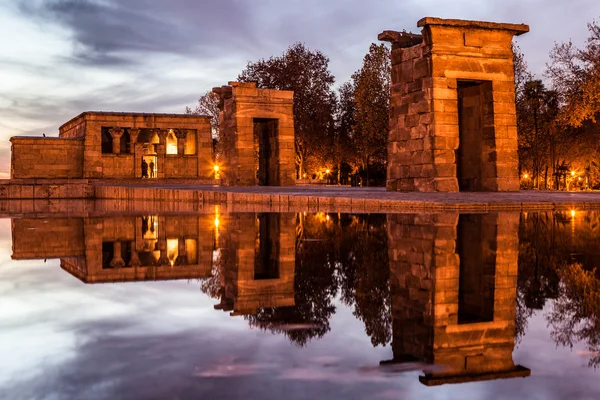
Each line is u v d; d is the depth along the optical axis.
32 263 6.07
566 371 2.27
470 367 2.32
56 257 6.61
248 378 2.12
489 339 2.79
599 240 7.78
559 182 56.53
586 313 3.37
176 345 2.60
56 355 2.40
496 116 25.45
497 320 3.22
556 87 40.97
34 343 2.61
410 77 25.58
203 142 65.19
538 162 53.25
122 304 3.65
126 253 6.98
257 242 8.07
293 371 2.22
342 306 3.62
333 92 67.19
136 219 14.68
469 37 24.80
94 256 6.66
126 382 2.05
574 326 3.04
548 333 2.90
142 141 68.38
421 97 24.83
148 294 4.07
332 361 2.37
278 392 1.96
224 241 8.30
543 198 18.80
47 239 9.06
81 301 3.76
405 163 25.88
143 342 2.66
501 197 19.39
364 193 23.05
